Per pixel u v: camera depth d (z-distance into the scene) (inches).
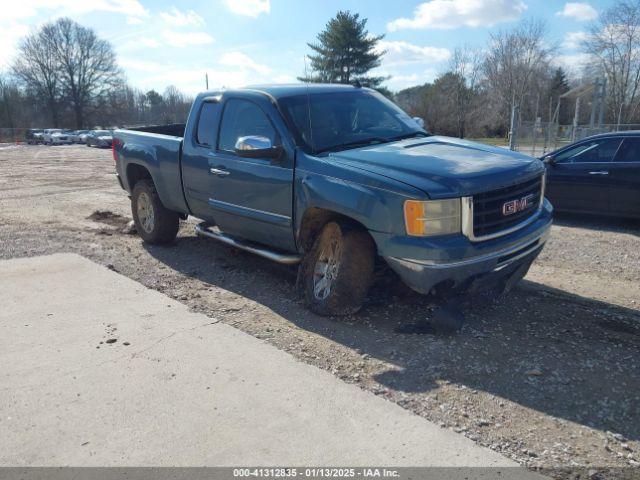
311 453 112.8
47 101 2984.7
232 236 233.6
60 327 174.9
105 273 230.7
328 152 188.9
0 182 569.0
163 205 271.4
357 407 129.5
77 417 125.9
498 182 164.2
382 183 162.9
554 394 136.3
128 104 3149.6
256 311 192.1
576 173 354.9
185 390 136.8
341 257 177.0
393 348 161.8
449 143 199.2
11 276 225.3
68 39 2940.5
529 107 2257.6
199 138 234.1
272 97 206.1
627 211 339.9
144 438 118.1
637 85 1738.4
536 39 2241.6
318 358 155.4
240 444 115.9
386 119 220.7
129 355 155.6
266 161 199.3
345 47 1958.7
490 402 132.7
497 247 164.4
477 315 187.2
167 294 209.9
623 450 114.9
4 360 153.1
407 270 160.6
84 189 511.2
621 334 172.4
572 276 234.5
